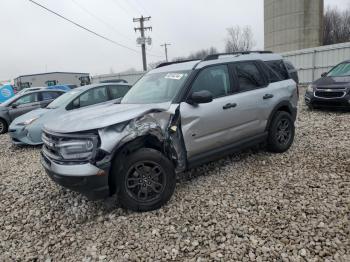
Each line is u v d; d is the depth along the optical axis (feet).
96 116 12.82
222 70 15.98
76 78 171.12
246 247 10.02
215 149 15.20
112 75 105.60
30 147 27.22
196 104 14.16
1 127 37.01
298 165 16.47
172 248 10.36
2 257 10.80
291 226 10.89
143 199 12.70
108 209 13.39
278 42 101.65
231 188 14.33
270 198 13.04
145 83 16.81
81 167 11.64
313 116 29.53
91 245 10.98
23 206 14.61
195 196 13.82
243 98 16.11
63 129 12.17
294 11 96.02
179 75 15.19
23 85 161.58
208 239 10.64
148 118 12.61
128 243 10.84
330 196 12.72
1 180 18.61
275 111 18.03
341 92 28.81
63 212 13.65
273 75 18.67
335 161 16.57
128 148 12.34
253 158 18.08
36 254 10.84
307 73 67.87
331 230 10.43
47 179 17.81
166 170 12.91
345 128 23.59
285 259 9.30
